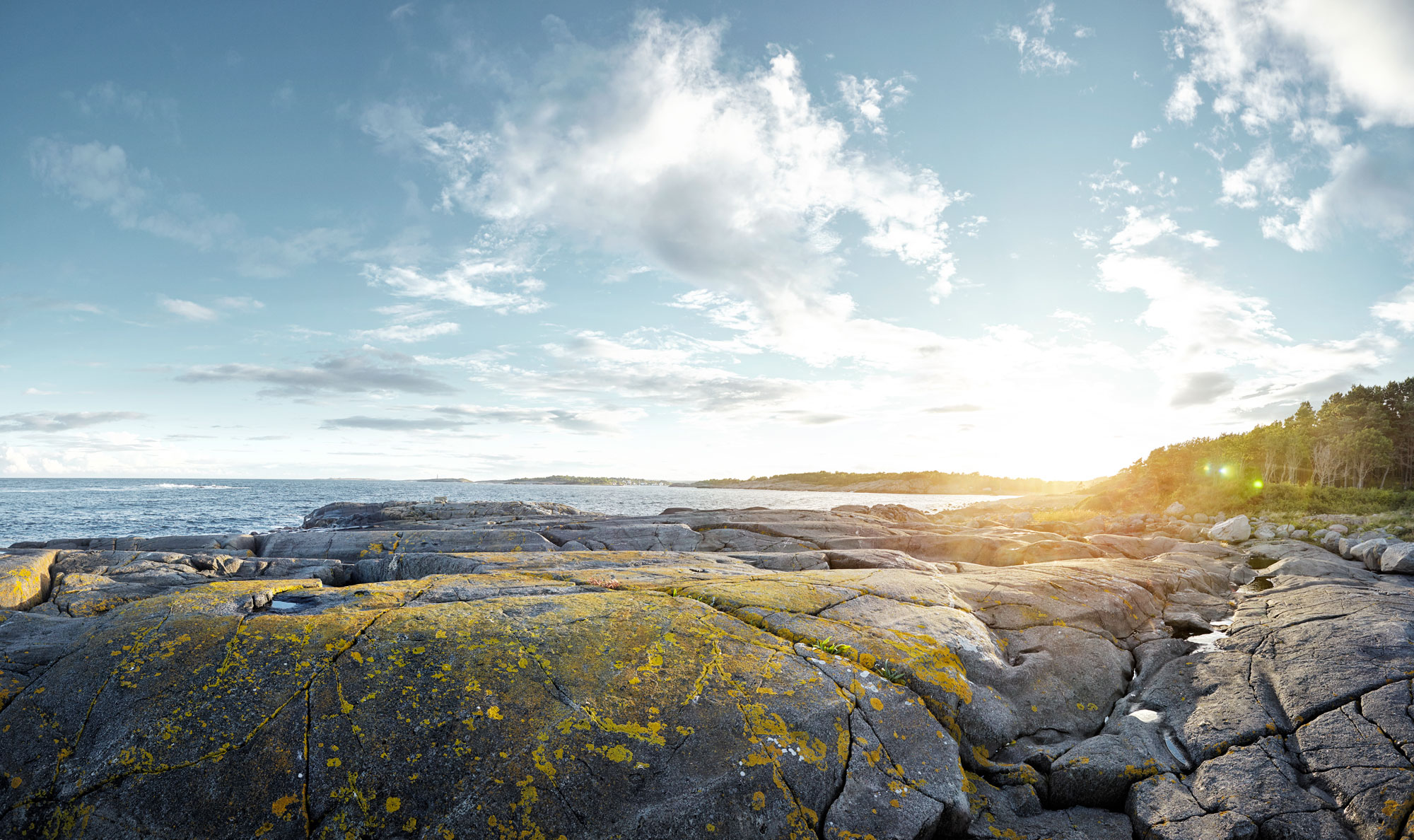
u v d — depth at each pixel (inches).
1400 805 255.3
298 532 884.0
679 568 545.0
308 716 262.7
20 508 2517.2
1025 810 293.1
